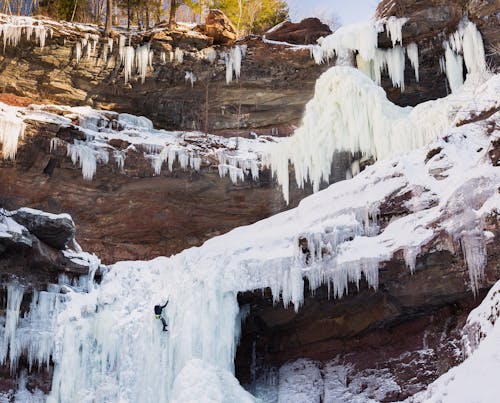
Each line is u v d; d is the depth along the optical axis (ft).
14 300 51.26
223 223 79.51
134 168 74.69
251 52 87.45
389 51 85.61
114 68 86.22
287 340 54.75
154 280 55.88
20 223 51.49
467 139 49.08
